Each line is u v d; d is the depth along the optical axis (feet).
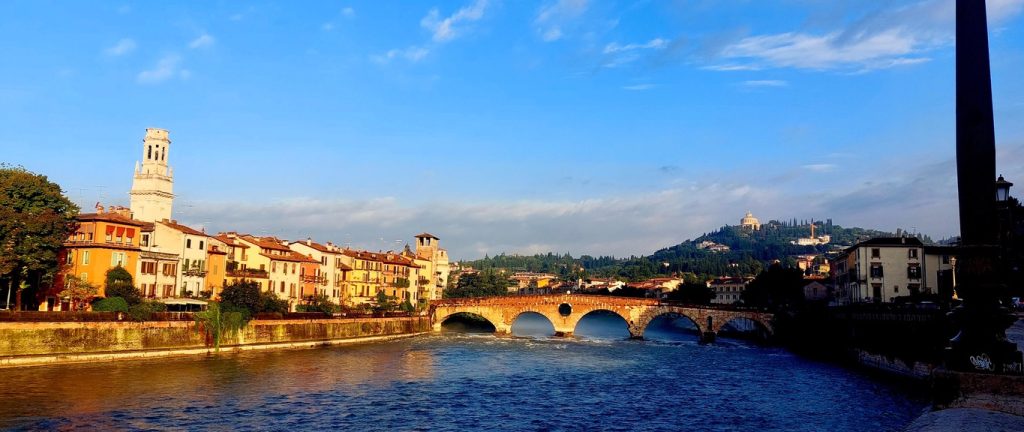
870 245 423.23
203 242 358.23
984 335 63.26
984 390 62.28
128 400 176.14
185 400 180.55
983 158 62.03
